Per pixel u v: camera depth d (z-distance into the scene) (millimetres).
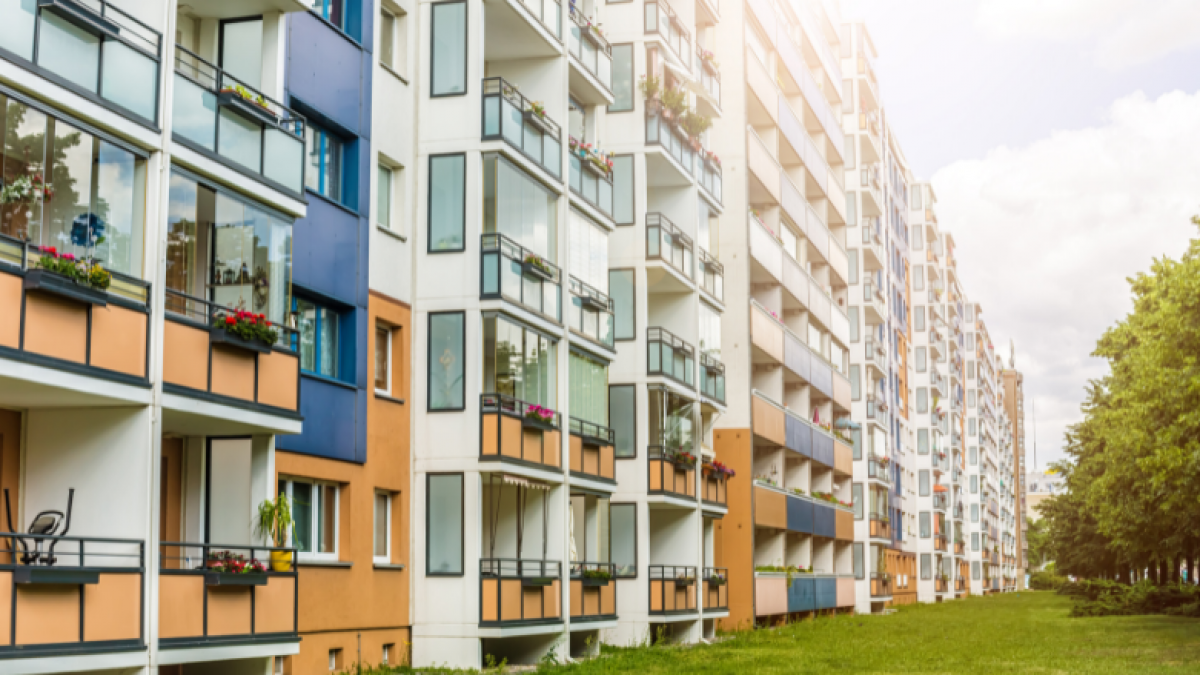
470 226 25359
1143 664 28531
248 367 17281
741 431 42344
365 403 23172
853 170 71375
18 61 13578
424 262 25484
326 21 22469
